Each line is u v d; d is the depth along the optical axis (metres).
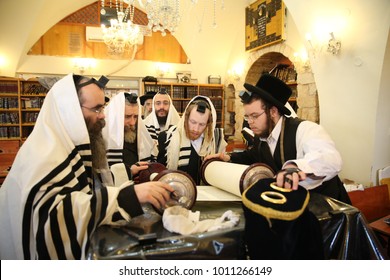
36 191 0.82
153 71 7.85
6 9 5.87
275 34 5.29
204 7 6.24
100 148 1.17
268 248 0.69
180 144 1.69
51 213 0.75
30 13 5.98
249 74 6.68
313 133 1.18
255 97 1.27
